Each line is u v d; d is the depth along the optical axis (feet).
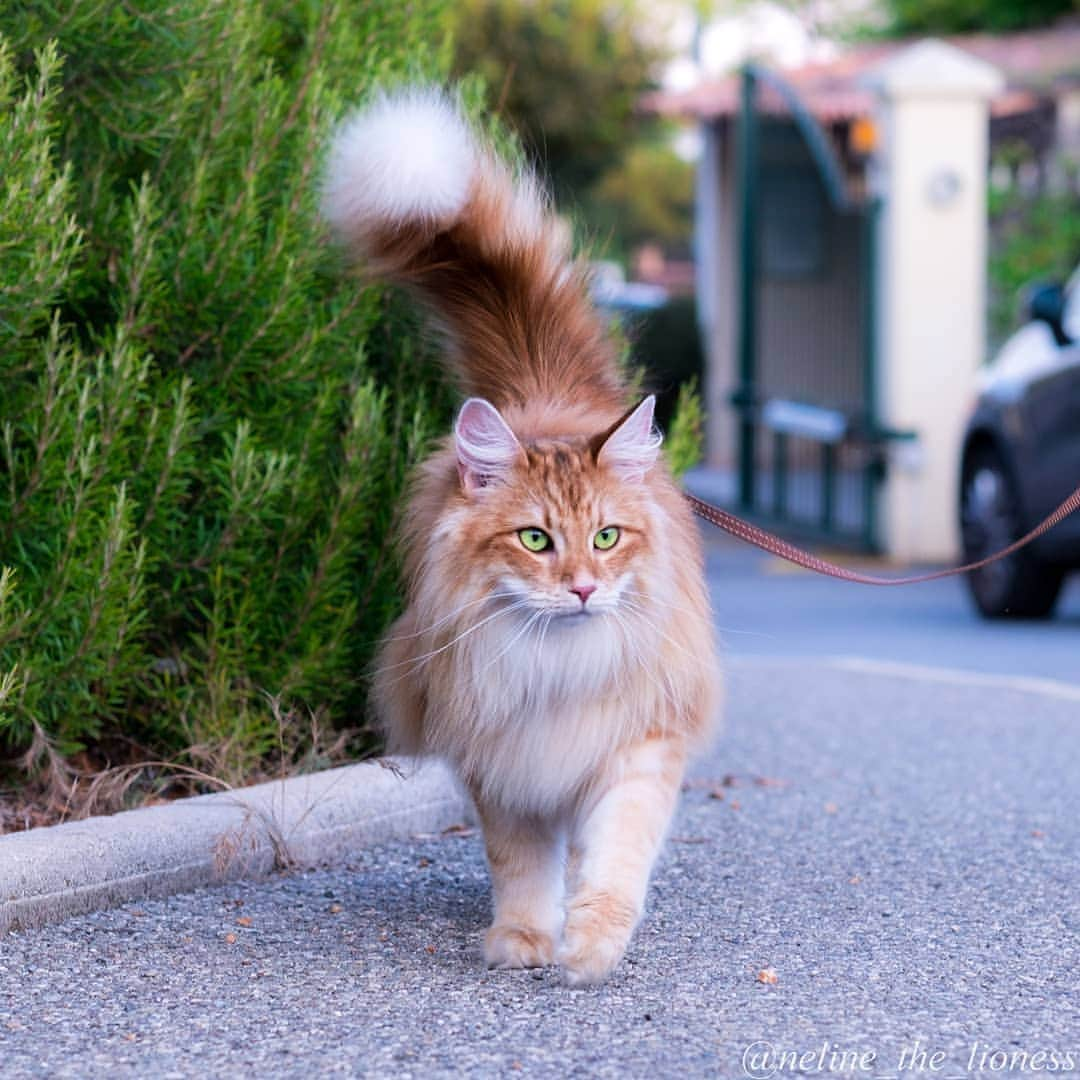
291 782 20.21
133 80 20.70
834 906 18.06
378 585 22.38
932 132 54.19
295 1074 13.17
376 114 19.47
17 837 17.52
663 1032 14.12
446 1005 14.83
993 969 15.89
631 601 16.28
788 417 60.75
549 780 16.31
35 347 19.53
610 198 144.15
